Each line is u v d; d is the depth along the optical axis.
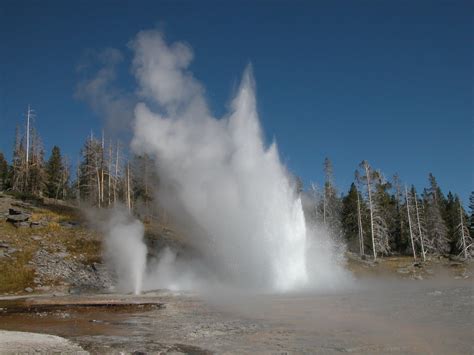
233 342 12.34
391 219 76.00
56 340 12.48
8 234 39.69
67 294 29.06
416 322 14.86
